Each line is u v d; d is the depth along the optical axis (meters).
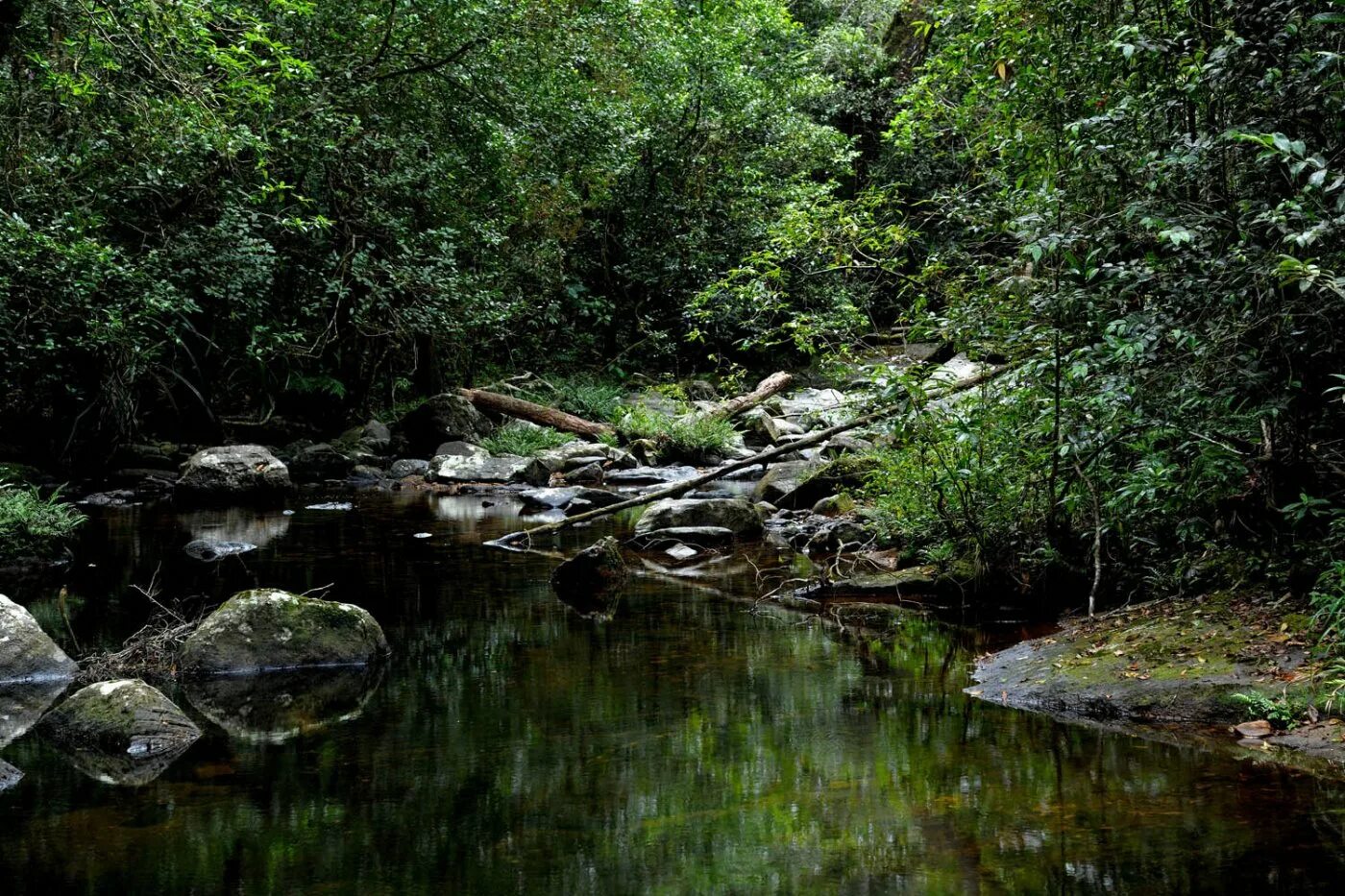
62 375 13.42
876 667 5.12
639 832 3.21
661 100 20.67
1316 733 3.75
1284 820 3.08
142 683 4.48
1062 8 5.66
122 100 10.61
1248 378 4.50
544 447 15.62
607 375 21.86
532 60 15.52
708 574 7.79
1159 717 4.11
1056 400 5.19
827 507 9.84
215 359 16.11
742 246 21.66
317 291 15.80
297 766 3.88
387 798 3.54
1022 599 6.20
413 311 15.48
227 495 12.34
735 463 9.41
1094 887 2.70
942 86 7.25
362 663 5.44
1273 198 4.58
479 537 9.71
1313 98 4.28
